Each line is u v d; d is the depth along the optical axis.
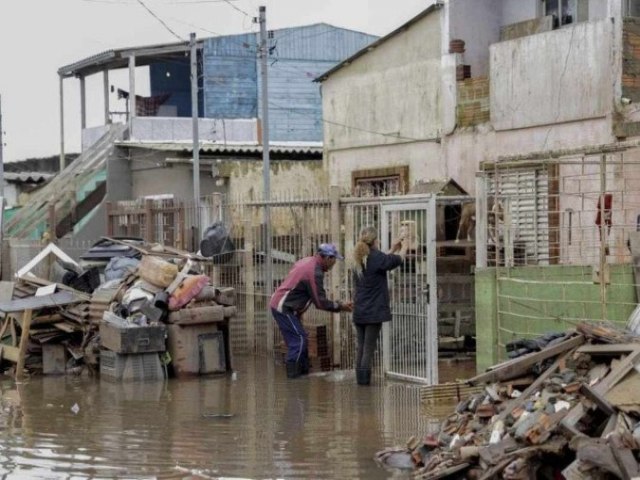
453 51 24.25
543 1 24.08
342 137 28.36
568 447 8.94
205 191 32.25
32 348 19.02
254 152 33.62
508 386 10.76
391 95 26.41
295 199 19.73
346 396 15.45
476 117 23.67
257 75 41.91
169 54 40.53
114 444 12.35
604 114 20.06
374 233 16.22
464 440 10.06
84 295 19.69
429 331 15.94
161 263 18.44
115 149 35.56
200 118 38.72
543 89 21.53
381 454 11.18
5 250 30.89
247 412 14.37
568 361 10.49
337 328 18.34
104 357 18.34
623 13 20.09
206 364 18.22
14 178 52.12
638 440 8.42
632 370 9.52
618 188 19.14
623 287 14.55
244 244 20.84
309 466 10.92
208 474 10.69
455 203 19.50
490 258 16.20
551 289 14.53
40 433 13.16
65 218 35.84
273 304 17.55
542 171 17.20
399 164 26.31
